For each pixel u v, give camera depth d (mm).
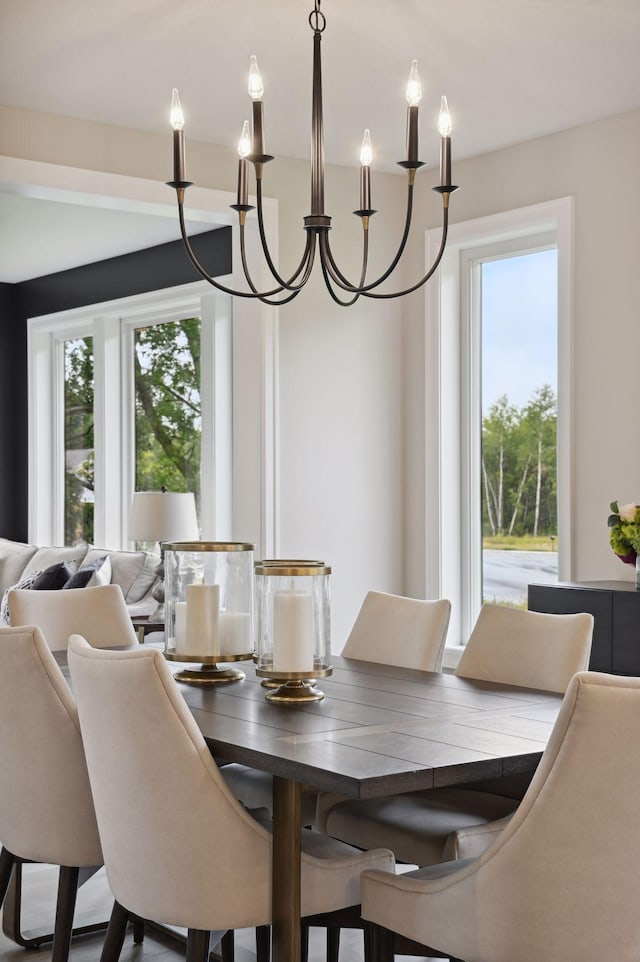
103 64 3920
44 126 4426
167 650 2961
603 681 1842
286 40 3711
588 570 4613
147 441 7211
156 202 4703
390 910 2146
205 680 2941
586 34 3688
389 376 5477
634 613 3871
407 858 2619
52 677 2543
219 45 3754
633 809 1859
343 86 4156
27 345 8172
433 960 2943
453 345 5359
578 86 4176
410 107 2662
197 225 6258
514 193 4938
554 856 1879
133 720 2162
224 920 2180
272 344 5059
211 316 6438
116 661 2178
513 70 4008
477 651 3225
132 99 4281
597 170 4582
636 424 4434
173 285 6742
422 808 2822
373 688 2896
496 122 4594
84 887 3621
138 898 2258
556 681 3014
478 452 5348
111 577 6438
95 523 7434
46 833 2604
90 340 7820
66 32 3639
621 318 4484
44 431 8141
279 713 2531
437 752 2131
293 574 2648
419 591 5449
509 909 1920
